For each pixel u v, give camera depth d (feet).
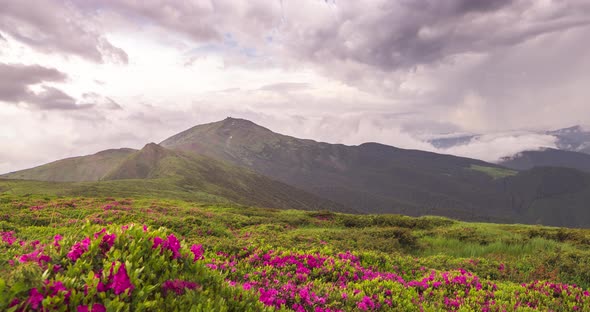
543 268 45.03
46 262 12.03
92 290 10.36
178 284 12.52
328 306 20.80
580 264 44.75
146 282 11.91
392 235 68.44
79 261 12.09
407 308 22.62
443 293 27.89
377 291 25.04
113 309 10.07
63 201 110.93
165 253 14.07
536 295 28.09
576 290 29.25
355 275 29.60
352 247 55.67
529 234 83.71
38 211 79.00
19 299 9.56
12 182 456.04
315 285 25.29
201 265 15.08
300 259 32.24
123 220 67.26
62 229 46.11
